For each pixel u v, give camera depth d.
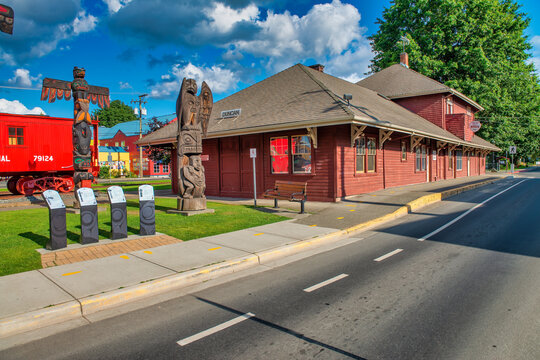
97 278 5.40
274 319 4.21
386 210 11.57
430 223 10.21
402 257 6.80
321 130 14.05
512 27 42.97
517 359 3.19
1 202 15.18
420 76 27.97
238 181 17.33
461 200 15.40
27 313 4.16
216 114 18.75
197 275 5.69
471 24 33.66
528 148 50.75
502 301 4.53
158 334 3.91
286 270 6.22
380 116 14.98
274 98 17.14
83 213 7.34
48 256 6.58
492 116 36.97
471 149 33.47
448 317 4.11
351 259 6.78
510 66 40.19
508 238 8.08
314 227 9.27
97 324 4.21
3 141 17.45
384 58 37.38
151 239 7.99
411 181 21.03
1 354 3.54
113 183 33.31
